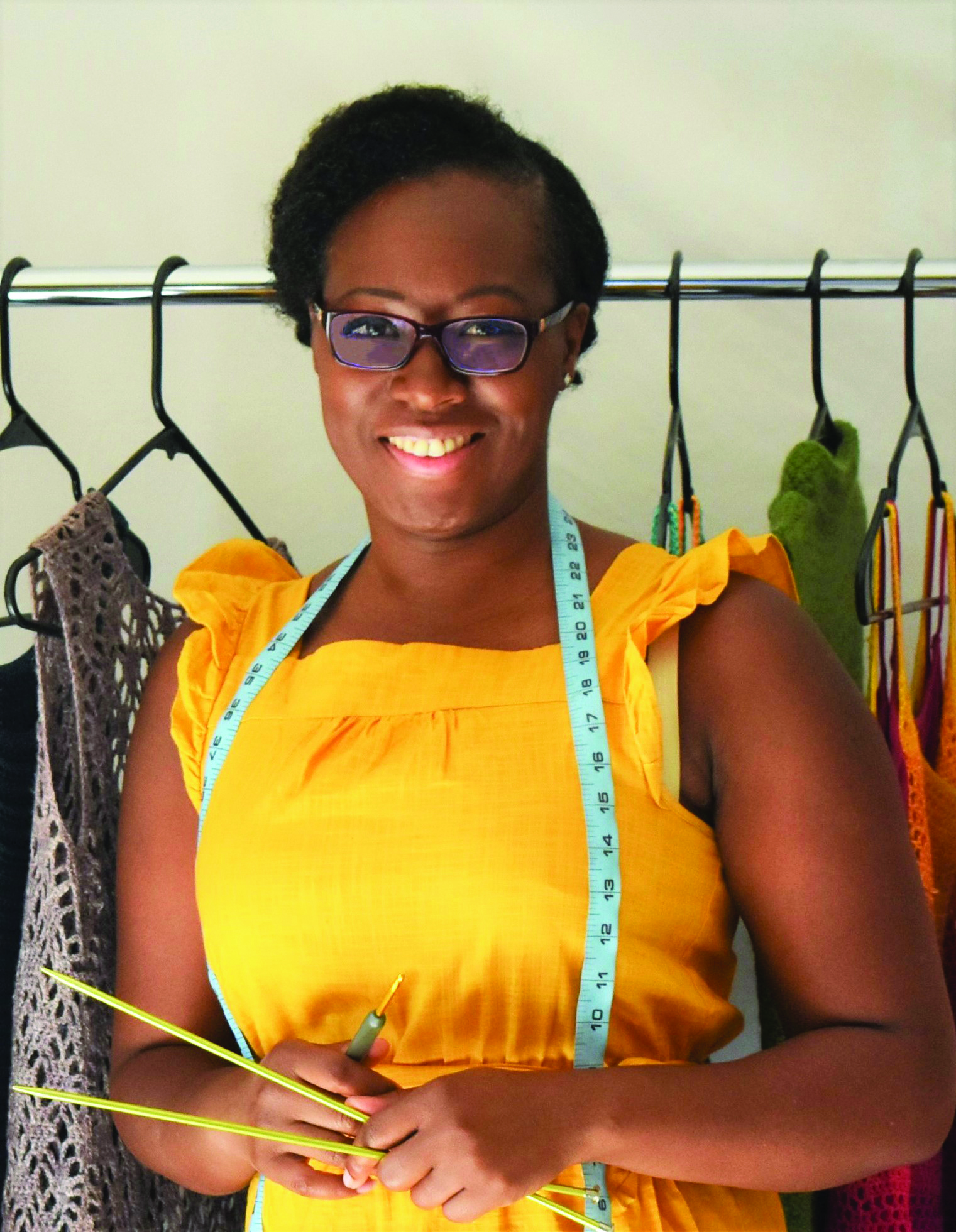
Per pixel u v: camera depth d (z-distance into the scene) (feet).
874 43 7.02
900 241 7.05
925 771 4.59
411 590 4.49
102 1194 4.73
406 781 4.04
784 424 7.07
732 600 4.14
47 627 4.74
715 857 4.09
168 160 7.36
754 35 7.10
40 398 7.42
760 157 7.11
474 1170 3.54
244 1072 4.10
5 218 7.38
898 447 4.69
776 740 3.95
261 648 4.62
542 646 4.28
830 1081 3.69
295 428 7.34
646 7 7.16
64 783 4.86
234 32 7.31
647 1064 3.87
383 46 7.27
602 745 4.00
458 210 4.15
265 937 4.12
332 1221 4.06
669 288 4.94
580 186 4.46
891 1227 4.45
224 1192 4.37
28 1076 4.74
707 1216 4.00
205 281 5.10
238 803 4.25
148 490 7.38
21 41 7.36
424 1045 4.07
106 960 4.91
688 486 4.95
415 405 4.09
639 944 3.95
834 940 3.83
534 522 4.47
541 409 4.22
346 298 4.20
